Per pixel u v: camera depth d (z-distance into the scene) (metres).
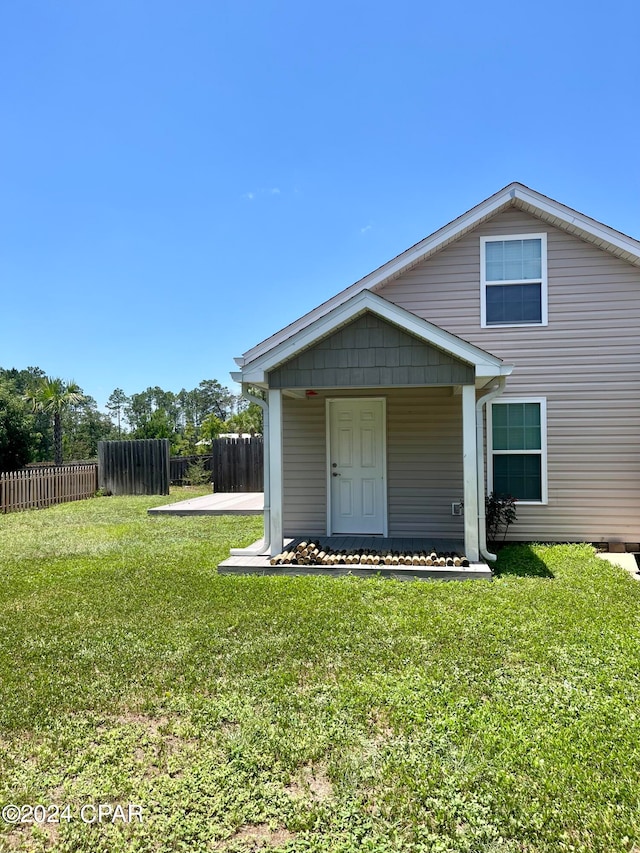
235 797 2.44
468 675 3.62
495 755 2.71
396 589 5.81
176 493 18.36
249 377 6.88
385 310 6.57
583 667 3.75
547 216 8.35
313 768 2.64
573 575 6.36
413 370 6.73
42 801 2.45
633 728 2.96
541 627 4.52
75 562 7.36
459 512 8.54
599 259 8.38
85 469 17.20
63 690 3.52
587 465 8.41
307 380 6.91
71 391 28.56
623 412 8.32
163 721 3.12
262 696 3.37
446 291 8.68
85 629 4.66
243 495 16.48
